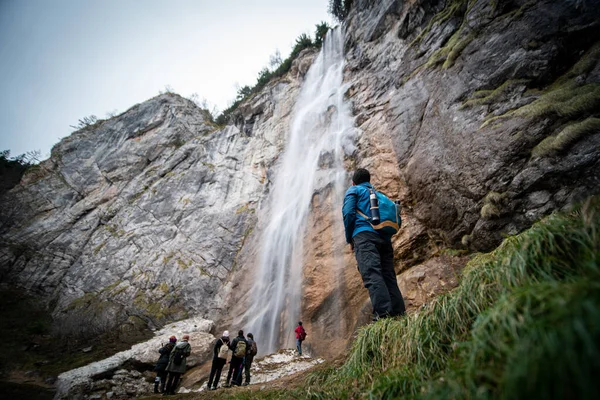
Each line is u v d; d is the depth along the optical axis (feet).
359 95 45.37
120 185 73.67
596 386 2.89
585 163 15.34
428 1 39.40
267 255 44.29
